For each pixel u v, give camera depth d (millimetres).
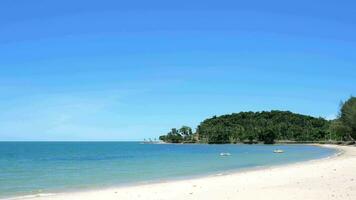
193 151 143000
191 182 32031
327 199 20328
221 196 22391
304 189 24312
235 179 33094
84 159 85562
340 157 69125
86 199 23453
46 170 52438
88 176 42656
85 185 33688
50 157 96562
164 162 70000
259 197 21531
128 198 23219
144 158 87938
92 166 60344
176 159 81500
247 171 43656
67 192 28047
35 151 145875
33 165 64312
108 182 36000
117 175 43500
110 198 23547
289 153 107938
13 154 115812
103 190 28656
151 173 45688
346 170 37906
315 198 20703
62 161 77125
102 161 75750
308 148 149875
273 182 29438
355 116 138125
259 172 40344
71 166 60781
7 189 31391
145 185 31547
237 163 63906
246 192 23734
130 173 46125
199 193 24188
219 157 89125
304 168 42875
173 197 22719
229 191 24609
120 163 68062
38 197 24797
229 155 100688
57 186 33281
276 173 37812
